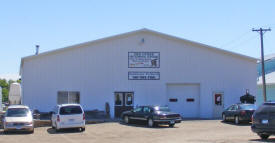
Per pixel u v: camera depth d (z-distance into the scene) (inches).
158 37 1364.4
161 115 1029.8
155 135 845.8
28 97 1274.6
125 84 1339.8
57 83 1296.8
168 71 1362.0
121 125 1098.1
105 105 1320.1
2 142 743.1
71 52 1311.5
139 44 1353.3
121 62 1341.0
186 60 1371.8
